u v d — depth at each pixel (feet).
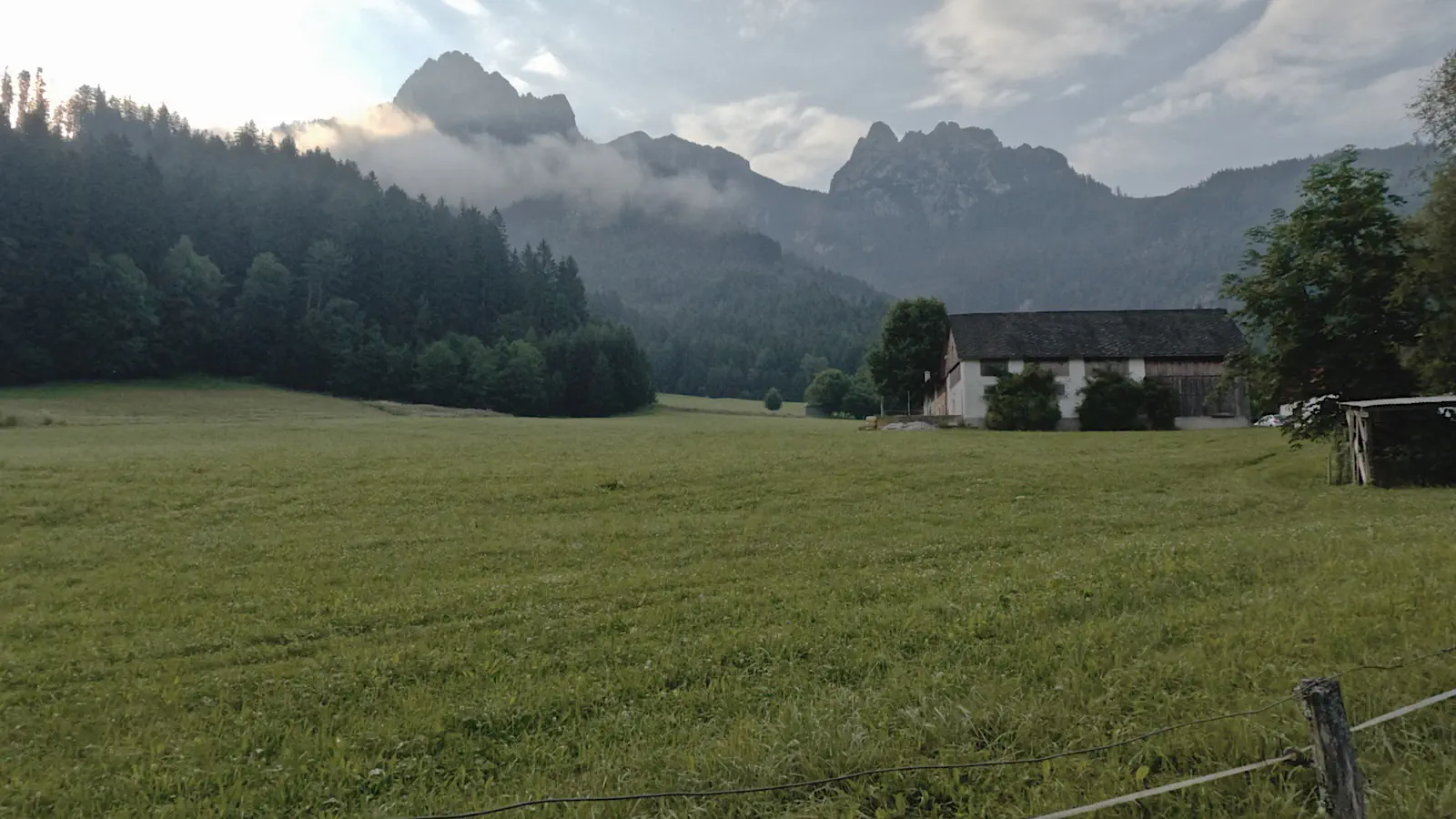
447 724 32.96
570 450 146.61
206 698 37.55
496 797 26.02
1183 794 21.59
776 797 23.58
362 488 102.78
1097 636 35.50
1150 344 221.25
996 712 27.84
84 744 32.94
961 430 211.41
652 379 516.73
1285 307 115.24
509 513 90.43
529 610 51.39
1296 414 117.08
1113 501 91.71
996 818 21.68
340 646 45.70
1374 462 101.60
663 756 27.73
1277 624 34.17
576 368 445.78
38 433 178.19
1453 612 33.09
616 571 63.10
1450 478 98.84
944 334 303.68
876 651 38.22
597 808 23.79
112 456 125.18
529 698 35.09
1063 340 224.74
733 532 78.59
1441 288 101.45
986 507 89.56
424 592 57.98
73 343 336.49
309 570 65.62
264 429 198.08
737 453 139.23
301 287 449.89
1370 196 111.34
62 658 44.39
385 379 401.90
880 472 113.50
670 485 105.70
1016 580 49.55
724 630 45.06
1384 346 110.73
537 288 563.89
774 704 32.91
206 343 388.98
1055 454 135.44
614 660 40.81
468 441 164.66
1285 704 25.48
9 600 57.26
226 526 82.64
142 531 79.97
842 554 67.05
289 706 36.17
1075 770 23.50
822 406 505.25
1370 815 20.01
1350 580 40.83
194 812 26.50
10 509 85.71
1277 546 52.21
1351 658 29.63
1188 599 41.63
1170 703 27.25
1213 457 128.06
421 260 511.81
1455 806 20.08
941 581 53.62
